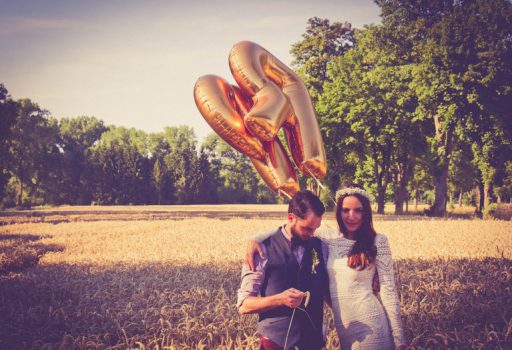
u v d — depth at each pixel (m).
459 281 8.23
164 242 16.97
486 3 32.75
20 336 6.00
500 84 32.00
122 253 13.69
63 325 6.37
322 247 3.55
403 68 37.81
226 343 5.10
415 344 5.06
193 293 7.59
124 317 6.46
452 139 39.75
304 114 5.77
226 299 6.98
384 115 40.31
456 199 95.06
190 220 32.00
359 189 3.59
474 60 32.62
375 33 39.03
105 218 39.00
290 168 5.92
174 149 106.56
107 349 5.29
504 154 36.12
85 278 9.52
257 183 111.75
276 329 3.21
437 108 36.09
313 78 47.88
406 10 37.75
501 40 32.28
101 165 102.25
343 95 41.44
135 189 101.94
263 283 3.29
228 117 5.62
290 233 3.38
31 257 13.05
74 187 103.19
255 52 5.68
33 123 84.94
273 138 5.66
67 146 129.12
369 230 3.55
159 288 8.29
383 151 42.50
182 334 5.51
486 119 33.97
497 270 9.18
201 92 5.71
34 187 94.44
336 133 41.69
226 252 13.27
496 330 5.67
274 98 5.46
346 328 3.44
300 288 3.25
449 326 5.83
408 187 55.78
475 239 15.71
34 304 7.59
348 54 43.25
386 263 3.49
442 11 36.94
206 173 103.50
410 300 6.70
